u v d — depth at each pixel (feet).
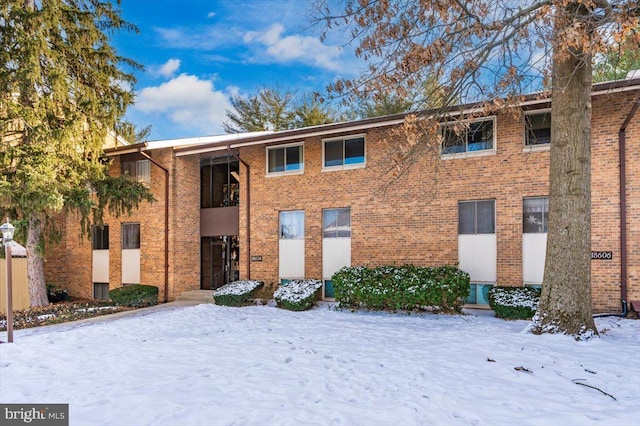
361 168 45.91
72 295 61.46
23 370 20.68
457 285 36.68
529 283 38.17
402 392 17.21
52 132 41.93
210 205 59.82
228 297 46.01
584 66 26.63
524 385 17.83
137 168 57.36
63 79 42.98
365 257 45.24
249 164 52.80
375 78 29.09
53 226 50.16
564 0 21.54
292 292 44.21
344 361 22.15
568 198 26.81
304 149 49.34
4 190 38.32
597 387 17.54
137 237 57.21
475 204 40.78
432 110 32.07
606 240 35.42
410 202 43.29
